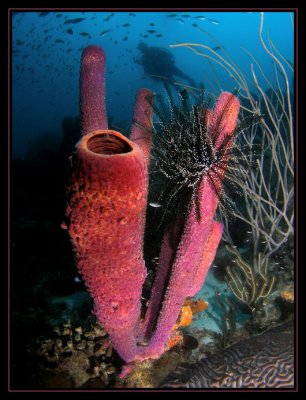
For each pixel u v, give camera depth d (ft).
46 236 17.87
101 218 4.47
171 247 8.10
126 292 5.57
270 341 8.46
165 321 7.49
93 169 4.11
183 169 6.09
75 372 8.38
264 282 11.66
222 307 11.55
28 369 8.74
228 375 7.64
